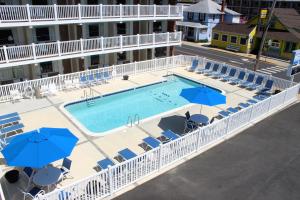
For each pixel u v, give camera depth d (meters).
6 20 17.30
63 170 11.45
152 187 11.34
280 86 22.95
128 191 11.06
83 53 21.52
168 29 30.30
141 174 11.74
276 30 41.41
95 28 24.52
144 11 24.53
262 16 40.81
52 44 19.94
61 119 16.83
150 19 25.08
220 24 47.97
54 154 9.80
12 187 10.87
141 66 26.39
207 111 18.86
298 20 44.50
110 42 23.22
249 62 36.44
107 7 22.09
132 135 15.37
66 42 20.41
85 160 12.89
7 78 21.11
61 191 9.43
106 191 10.75
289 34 39.12
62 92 21.09
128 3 26.27
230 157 13.58
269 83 22.92
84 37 24.03
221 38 46.28
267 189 11.48
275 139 15.42
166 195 10.93
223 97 16.39
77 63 24.09
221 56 40.03
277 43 39.97
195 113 18.50
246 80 24.62
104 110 19.50
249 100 20.03
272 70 32.62
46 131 10.67
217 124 14.49
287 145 14.88
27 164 9.41
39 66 22.22
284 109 19.50
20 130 15.37
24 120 16.53
